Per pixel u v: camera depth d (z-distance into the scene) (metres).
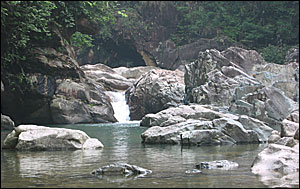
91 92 27.27
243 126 13.89
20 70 25.42
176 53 45.69
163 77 29.53
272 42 46.19
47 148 11.23
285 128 9.86
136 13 48.28
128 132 17.75
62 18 28.39
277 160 7.11
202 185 5.86
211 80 21.39
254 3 48.69
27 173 7.32
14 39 24.53
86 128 20.52
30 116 26.09
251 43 45.97
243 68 24.48
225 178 6.35
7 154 10.33
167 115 18.72
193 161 8.64
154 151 10.73
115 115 29.98
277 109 18.77
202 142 12.34
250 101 19.23
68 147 11.33
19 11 24.23
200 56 24.38
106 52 48.59
